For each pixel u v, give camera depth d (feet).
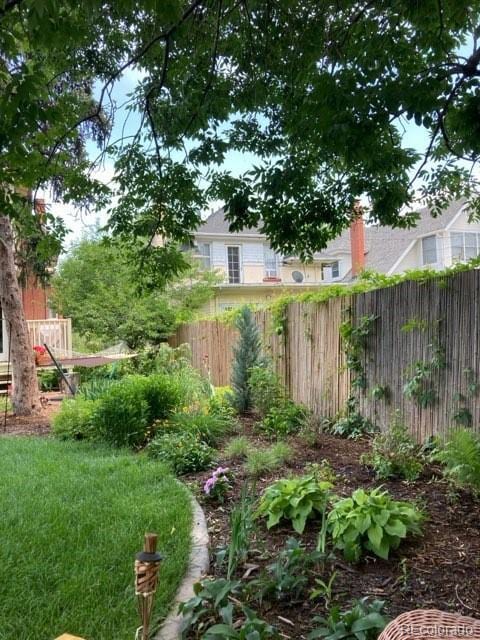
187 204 16.79
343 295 19.33
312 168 15.52
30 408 25.32
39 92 9.25
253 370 22.57
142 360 32.76
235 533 7.88
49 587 7.68
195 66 13.88
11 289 25.02
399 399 16.35
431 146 14.16
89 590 7.54
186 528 9.90
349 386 18.94
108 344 42.39
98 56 14.42
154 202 16.84
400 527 8.61
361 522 8.59
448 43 11.96
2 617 6.86
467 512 10.36
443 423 14.49
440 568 8.11
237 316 26.25
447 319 14.40
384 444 13.64
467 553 8.59
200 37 12.95
